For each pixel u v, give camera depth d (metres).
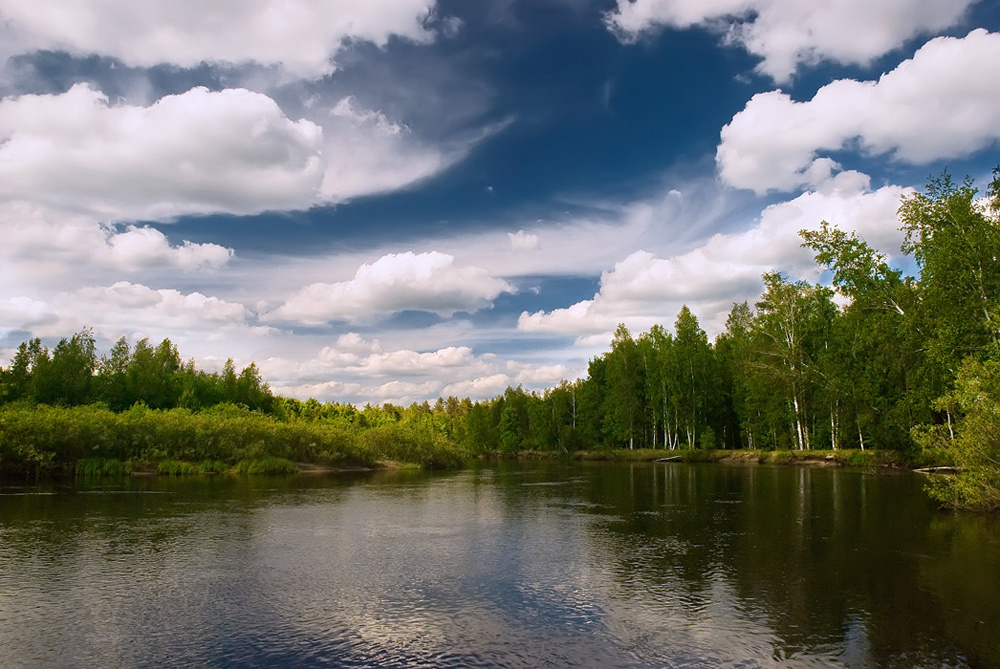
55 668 7.00
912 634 8.20
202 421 38.16
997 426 18.03
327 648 7.67
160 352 77.12
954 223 28.22
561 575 11.34
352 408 101.62
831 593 10.13
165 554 13.03
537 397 94.19
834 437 51.94
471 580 10.98
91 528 16.23
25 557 12.68
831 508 20.98
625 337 76.31
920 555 13.10
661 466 52.62
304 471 39.50
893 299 35.12
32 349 60.25
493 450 93.38
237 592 10.14
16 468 29.95
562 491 27.88
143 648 7.63
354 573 11.46
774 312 53.66
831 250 35.88
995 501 18.83
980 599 9.77
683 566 12.07
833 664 7.20
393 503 22.52
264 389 79.31
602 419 82.56
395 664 7.17
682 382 69.31
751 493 26.58
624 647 7.73
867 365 43.59
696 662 7.26
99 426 33.19
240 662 7.21
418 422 56.78
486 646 7.76
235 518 18.20
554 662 7.25
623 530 16.44
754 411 62.44
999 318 23.27
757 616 8.95
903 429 38.78
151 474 33.97
